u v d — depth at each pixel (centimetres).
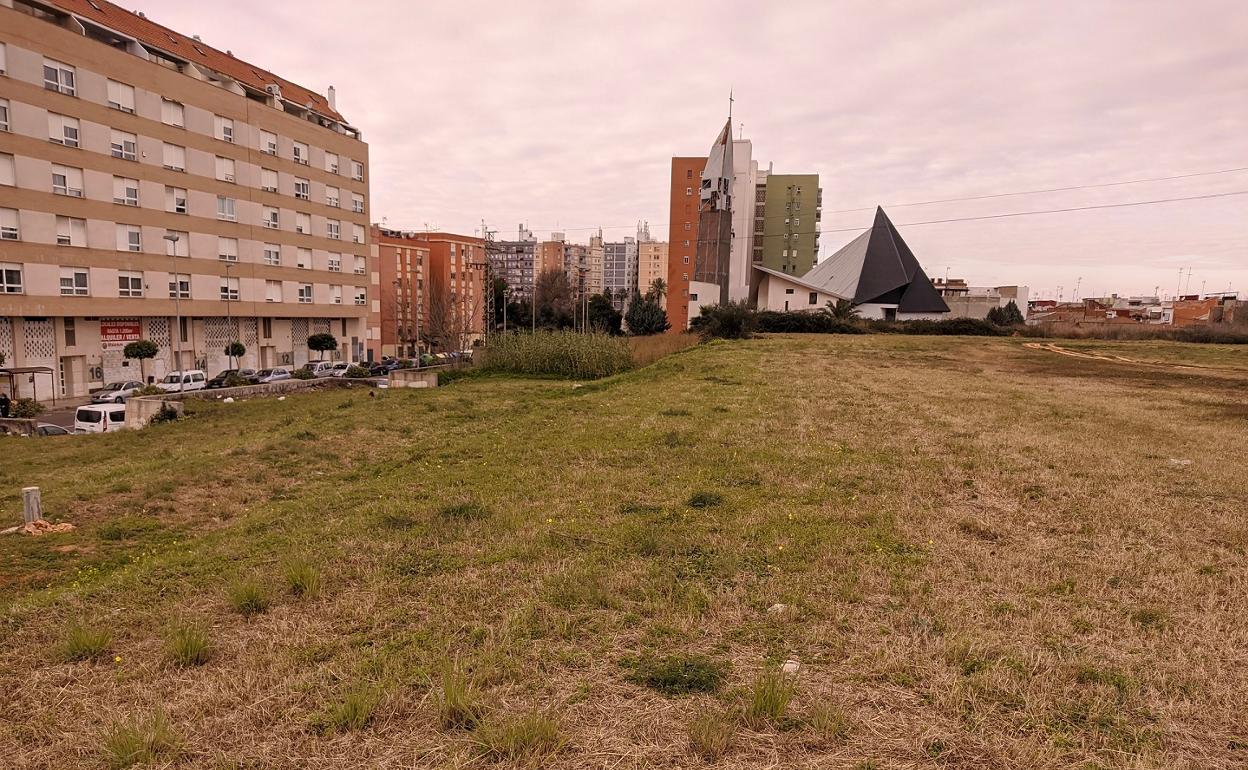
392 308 6925
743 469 827
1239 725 308
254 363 4328
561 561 515
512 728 291
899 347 3253
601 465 870
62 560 600
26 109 2984
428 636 395
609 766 278
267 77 4634
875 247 6888
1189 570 498
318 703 327
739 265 8062
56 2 3241
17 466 1240
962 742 293
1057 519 629
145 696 339
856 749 289
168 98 3603
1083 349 3350
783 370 2112
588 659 365
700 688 337
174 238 3322
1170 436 1055
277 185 4328
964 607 434
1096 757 283
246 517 719
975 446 965
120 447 1415
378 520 637
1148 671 354
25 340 3081
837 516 635
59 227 3145
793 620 417
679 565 509
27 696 343
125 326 3512
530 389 1998
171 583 497
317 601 453
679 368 2188
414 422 1404
